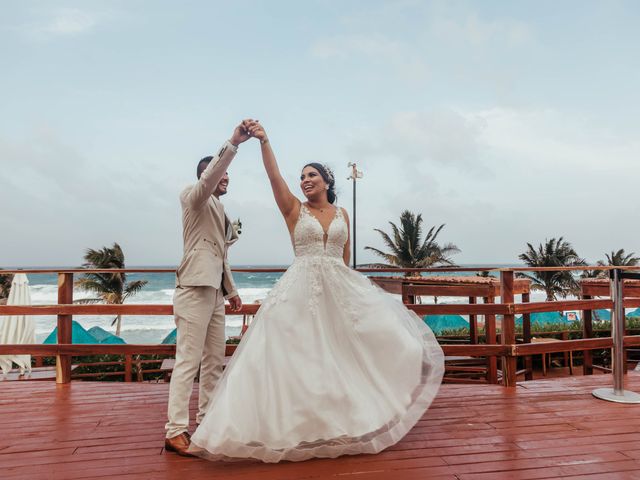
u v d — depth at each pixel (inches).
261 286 2126.0
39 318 1293.1
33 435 111.1
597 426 115.2
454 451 99.7
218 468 92.3
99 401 139.6
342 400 95.5
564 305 165.6
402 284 298.0
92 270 161.9
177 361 105.2
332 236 108.7
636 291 238.5
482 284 256.4
